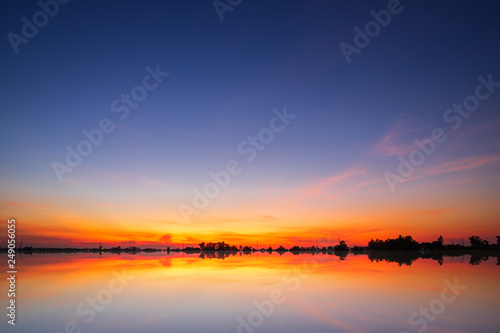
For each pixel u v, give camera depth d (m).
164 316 10.56
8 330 9.12
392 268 27.64
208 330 9.07
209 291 15.21
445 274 22.20
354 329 9.17
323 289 15.72
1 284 17.70
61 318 10.36
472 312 11.00
